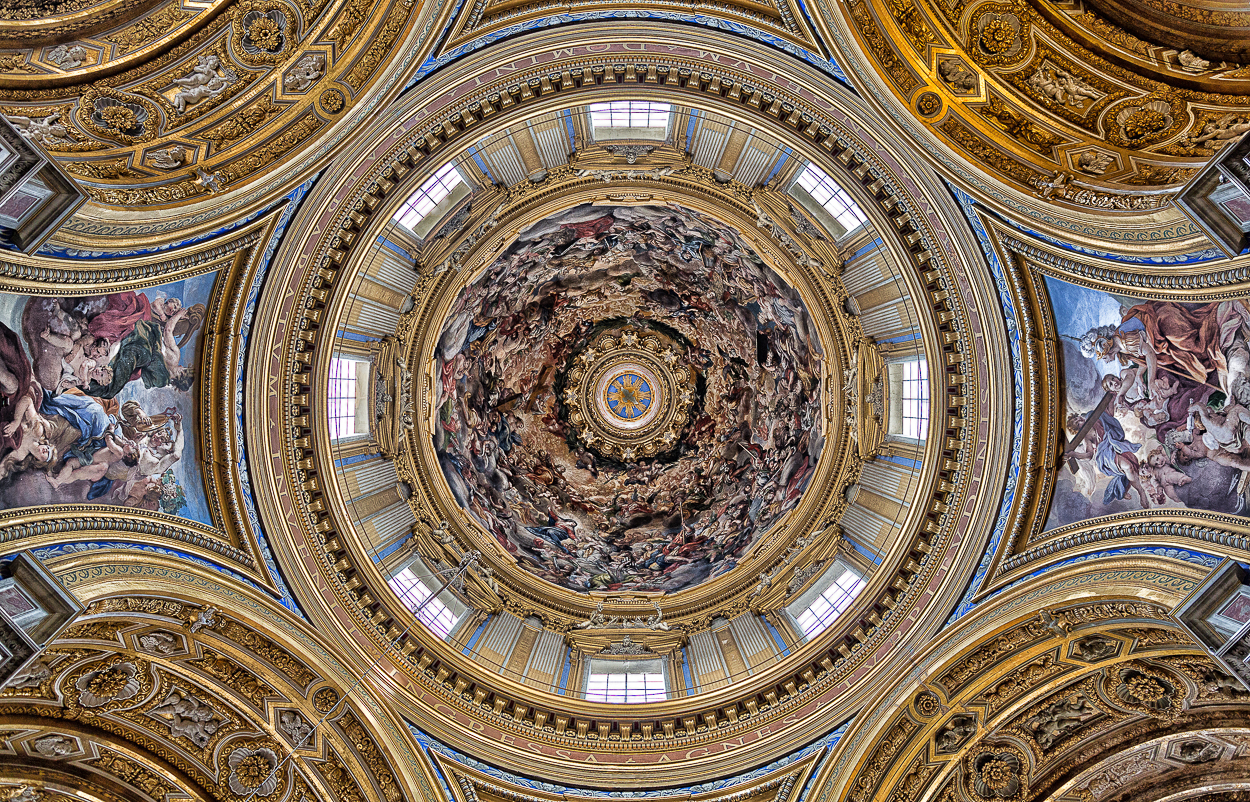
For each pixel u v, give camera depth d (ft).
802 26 49.80
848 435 70.79
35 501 42.63
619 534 86.89
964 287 55.11
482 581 72.38
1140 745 54.03
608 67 54.13
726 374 90.02
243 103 47.14
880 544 65.05
